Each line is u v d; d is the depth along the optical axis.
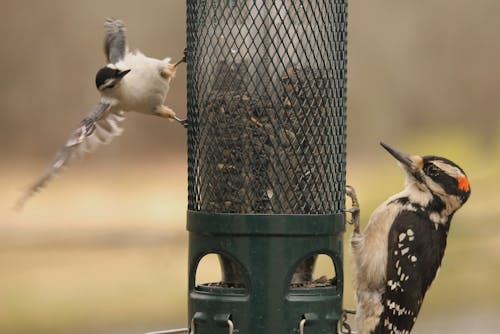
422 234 9.51
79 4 29.94
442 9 28.12
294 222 8.16
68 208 24.72
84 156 8.61
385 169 21.77
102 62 30.12
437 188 9.56
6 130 30.16
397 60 27.70
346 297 15.13
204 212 8.41
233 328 8.18
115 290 18.83
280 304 8.13
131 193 26.58
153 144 29.58
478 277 17.95
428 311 17.56
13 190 26.97
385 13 27.78
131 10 27.94
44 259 20.33
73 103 30.31
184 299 18.59
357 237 9.51
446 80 27.97
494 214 18.53
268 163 8.58
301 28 8.62
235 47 8.63
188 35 9.02
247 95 8.61
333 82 8.80
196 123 8.84
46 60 30.20
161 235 21.16
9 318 17.86
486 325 17.05
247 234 8.15
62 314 18.02
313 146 8.64
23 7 29.95
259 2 8.57
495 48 28.08
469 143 23.70
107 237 21.25
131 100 8.95
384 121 27.28
